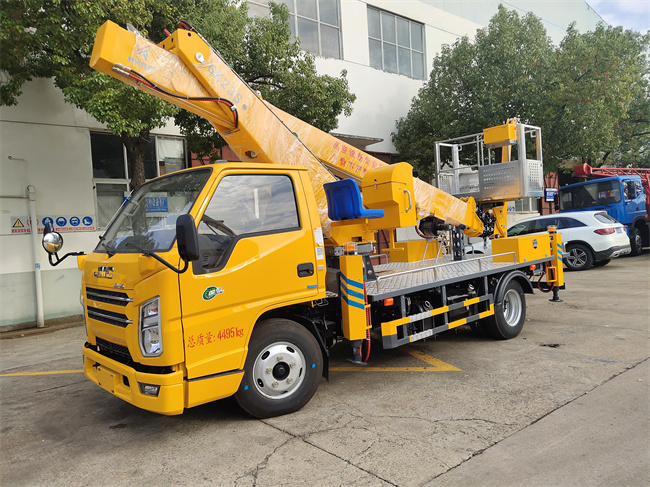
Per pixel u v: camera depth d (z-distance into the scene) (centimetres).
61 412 475
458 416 400
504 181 758
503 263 670
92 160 1091
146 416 448
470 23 2016
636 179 1659
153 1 810
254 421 413
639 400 412
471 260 633
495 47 1462
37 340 888
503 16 1474
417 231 661
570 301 906
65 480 333
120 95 732
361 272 455
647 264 1403
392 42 1730
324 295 438
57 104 1026
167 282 344
